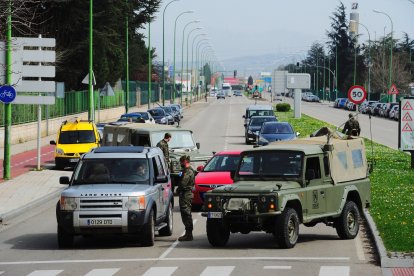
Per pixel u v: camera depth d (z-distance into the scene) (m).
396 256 29.47
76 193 33.75
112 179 35.56
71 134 75.00
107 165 35.91
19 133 107.44
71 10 117.00
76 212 33.53
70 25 119.44
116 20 130.88
